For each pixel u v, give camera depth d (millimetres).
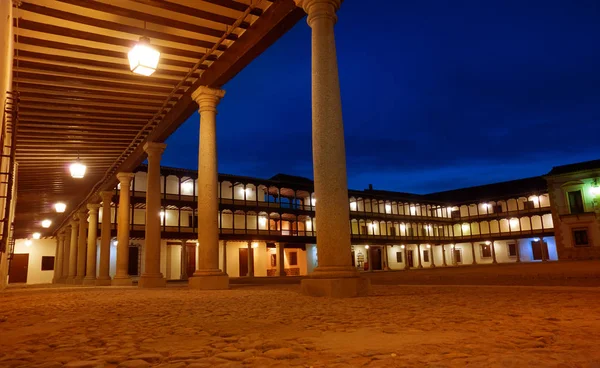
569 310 4918
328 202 7703
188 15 9484
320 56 8102
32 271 41625
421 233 61594
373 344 3201
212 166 12047
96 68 11164
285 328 4137
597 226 41906
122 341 3627
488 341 3170
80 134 15609
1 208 9062
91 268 25297
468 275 15969
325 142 7848
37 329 4570
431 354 2781
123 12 9039
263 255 45938
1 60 5848
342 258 7605
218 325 4457
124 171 19266
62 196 26047
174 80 12555
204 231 11836
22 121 13883
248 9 9312
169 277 40250
